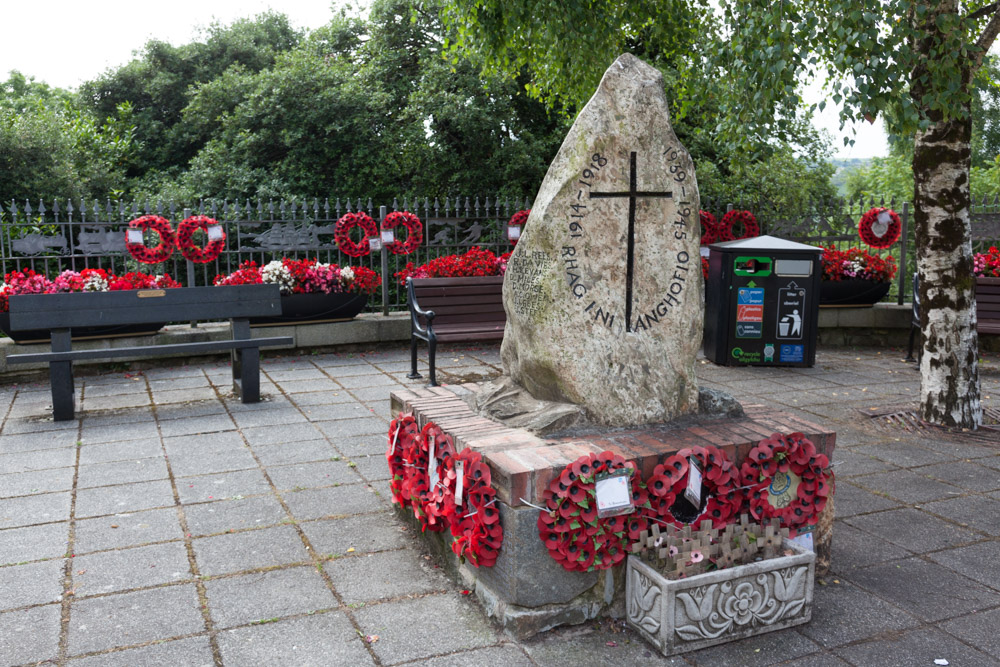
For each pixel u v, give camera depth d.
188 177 15.16
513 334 3.81
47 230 11.88
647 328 3.57
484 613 3.08
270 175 15.01
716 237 10.36
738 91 5.87
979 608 3.15
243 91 16.12
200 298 6.46
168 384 7.32
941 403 5.91
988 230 9.45
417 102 14.76
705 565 2.96
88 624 2.96
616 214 3.49
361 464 4.95
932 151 5.70
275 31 19.95
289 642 2.85
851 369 8.27
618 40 9.14
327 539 3.79
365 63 16.50
